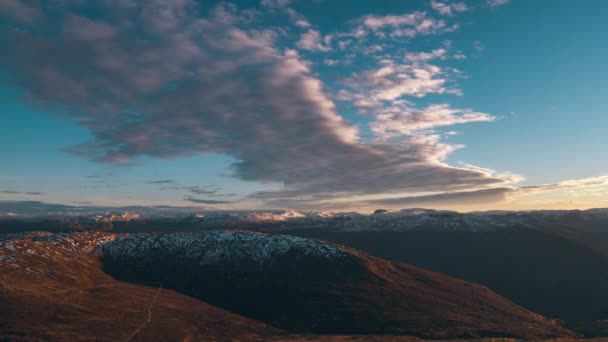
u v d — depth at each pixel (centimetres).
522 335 18512
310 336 18575
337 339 17700
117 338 15125
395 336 18350
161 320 18000
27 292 17600
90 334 14950
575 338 18662
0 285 17550
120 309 18500
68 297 18475
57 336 14150
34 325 14675
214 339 17150
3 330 13888
